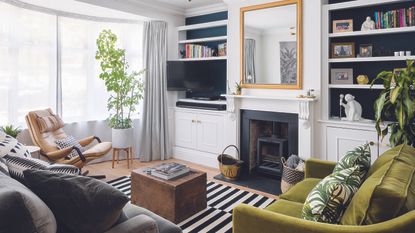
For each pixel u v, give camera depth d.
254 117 4.05
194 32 5.15
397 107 2.57
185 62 4.84
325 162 2.41
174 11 4.89
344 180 1.56
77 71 4.57
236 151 4.17
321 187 1.55
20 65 3.92
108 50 4.32
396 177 1.42
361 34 3.21
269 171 3.97
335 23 3.37
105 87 4.86
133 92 4.77
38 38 4.10
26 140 3.94
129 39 4.98
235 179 3.86
